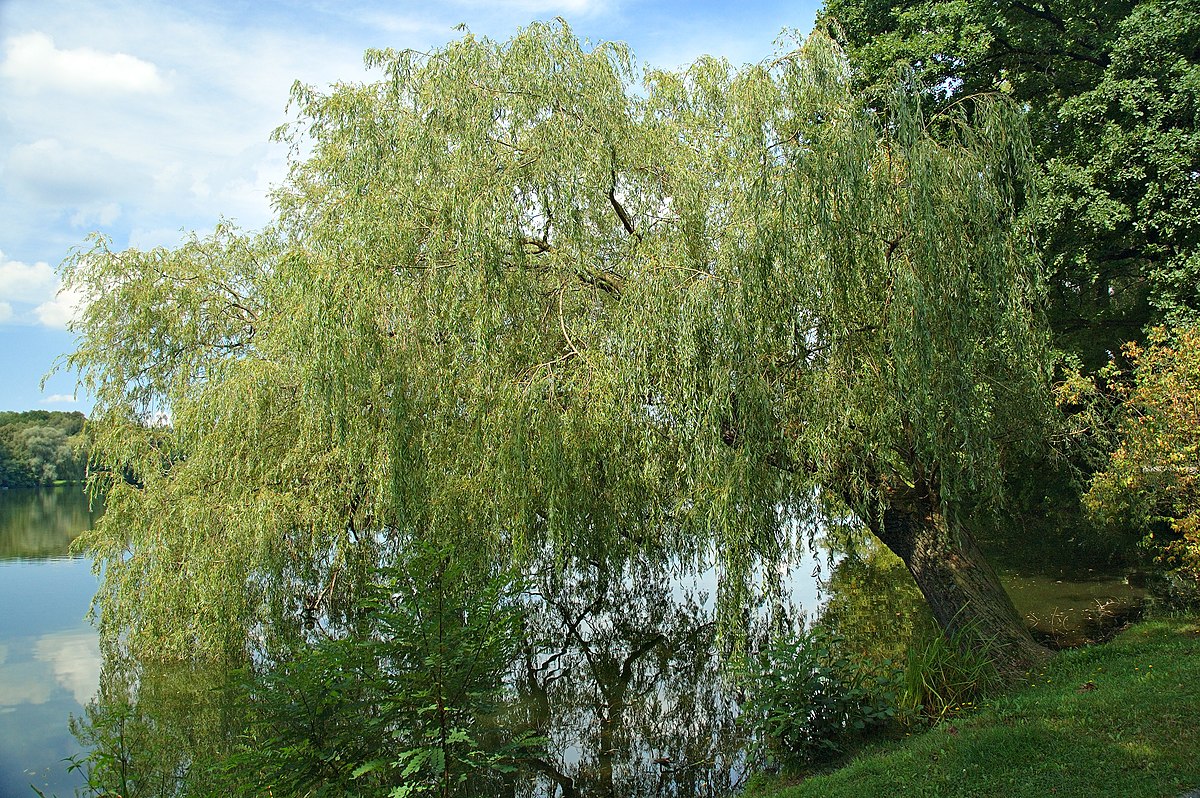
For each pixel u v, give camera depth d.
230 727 10.04
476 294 9.48
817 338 8.83
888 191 8.75
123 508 13.61
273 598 11.99
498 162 9.87
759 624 10.09
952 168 9.09
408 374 10.02
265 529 11.45
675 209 9.62
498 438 9.38
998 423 10.08
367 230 9.89
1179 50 13.91
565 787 8.36
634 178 10.32
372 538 12.45
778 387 8.58
